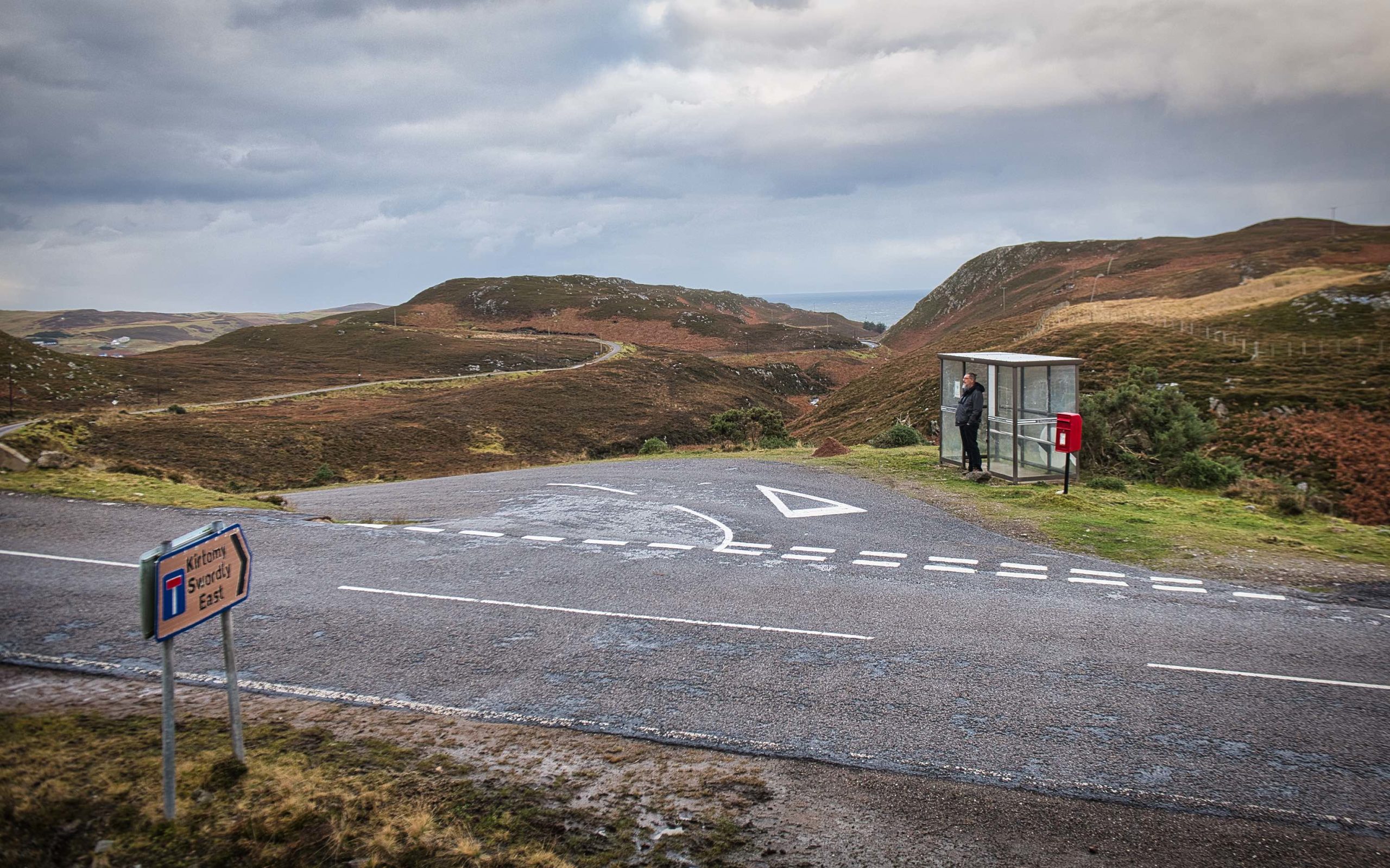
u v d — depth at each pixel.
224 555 4.51
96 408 95.56
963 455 17.12
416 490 18.83
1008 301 196.88
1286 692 6.25
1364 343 57.38
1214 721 5.77
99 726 5.29
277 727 5.44
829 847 4.32
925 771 5.09
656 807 4.66
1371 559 10.27
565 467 23.95
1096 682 6.43
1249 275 122.50
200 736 5.21
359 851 4.11
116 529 11.03
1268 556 10.33
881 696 6.17
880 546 10.98
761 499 14.71
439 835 4.24
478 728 5.59
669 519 12.98
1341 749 5.39
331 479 55.62
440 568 9.77
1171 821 4.58
